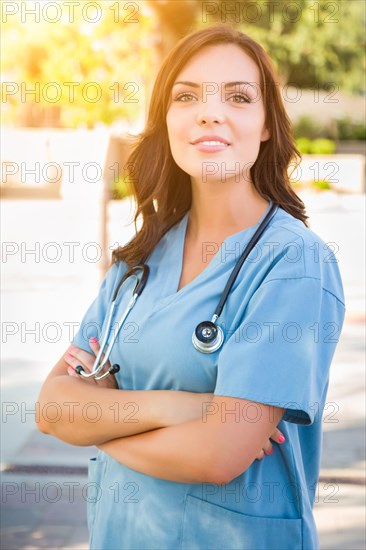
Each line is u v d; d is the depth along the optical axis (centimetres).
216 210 218
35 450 518
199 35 210
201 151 208
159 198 234
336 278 204
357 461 498
